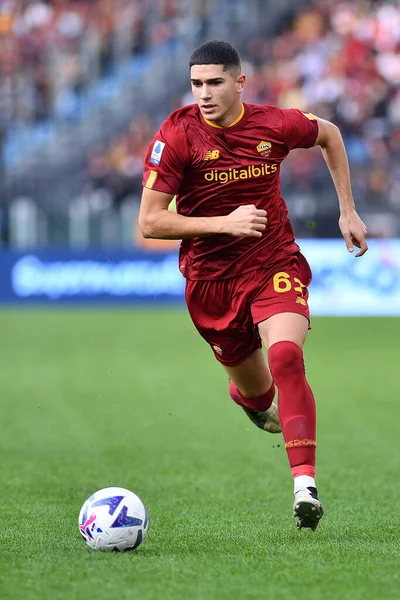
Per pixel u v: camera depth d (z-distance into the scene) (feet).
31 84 313.94
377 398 141.90
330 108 303.07
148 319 253.03
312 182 272.92
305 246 260.01
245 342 69.51
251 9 323.16
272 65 314.76
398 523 67.00
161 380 160.04
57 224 271.08
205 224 62.34
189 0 322.14
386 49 316.81
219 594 46.75
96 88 316.19
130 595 46.68
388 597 46.21
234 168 64.39
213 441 110.73
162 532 63.98
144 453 103.19
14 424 121.60
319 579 49.44
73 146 304.09
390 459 98.22
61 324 243.19
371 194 269.64
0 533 63.62
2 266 271.49
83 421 124.06
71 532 64.03
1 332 228.63
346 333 230.89
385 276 258.78
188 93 313.53
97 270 271.69
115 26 323.37
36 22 324.19
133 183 294.87
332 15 322.75
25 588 48.11
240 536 62.39
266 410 76.38
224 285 67.00
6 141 304.09
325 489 83.10
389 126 301.84
